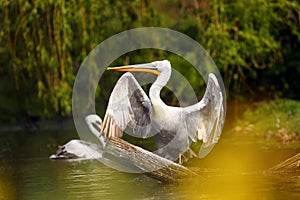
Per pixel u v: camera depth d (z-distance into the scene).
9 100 24.08
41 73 17.41
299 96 20.81
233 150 14.09
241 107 19.86
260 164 12.15
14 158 15.19
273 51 18.56
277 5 17.70
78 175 11.93
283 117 17.41
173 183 10.77
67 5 16.12
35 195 10.30
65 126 22.69
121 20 17.44
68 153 14.34
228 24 17.50
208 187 10.19
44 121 23.48
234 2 17.62
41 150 16.53
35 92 19.64
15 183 11.53
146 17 17.50
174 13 20.27
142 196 9.70
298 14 18.34
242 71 19.58
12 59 17.75
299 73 20.59
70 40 16.08
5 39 17.06
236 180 10.64
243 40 17.94
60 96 16.36
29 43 16.52
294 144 14.61
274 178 10.68
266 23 18.00
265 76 20.75
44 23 16.45
